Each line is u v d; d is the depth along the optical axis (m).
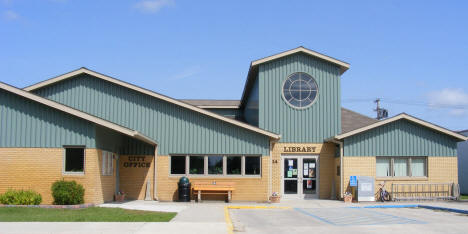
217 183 23.58
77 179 19.27
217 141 23.83
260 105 25.58
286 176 25.19
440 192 24.36
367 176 23.86
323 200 24.30
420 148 24.47
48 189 19.19
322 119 25.59
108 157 21.61
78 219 14.73
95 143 19.45
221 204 22.12
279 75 25.80
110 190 21.97
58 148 19.41
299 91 25.75
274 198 23.16
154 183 23.56
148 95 24.05
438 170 24.48
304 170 25.31
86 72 24.09
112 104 24.14
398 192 24.08
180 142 23.83
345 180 23.91
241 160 23.83
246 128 23.69
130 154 23.81
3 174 19.27
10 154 19.38
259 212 19.25
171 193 23.58
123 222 14.30
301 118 25.56
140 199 23.62
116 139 23.03
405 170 24.48
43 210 17.09
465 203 22.70
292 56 25.95
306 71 25.84
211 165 23.84
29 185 19.22
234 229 13.91
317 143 25.42
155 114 24.02
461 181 36.75
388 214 18.30
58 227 13.08
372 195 23.55
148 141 22.16
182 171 23.80
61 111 19.50
